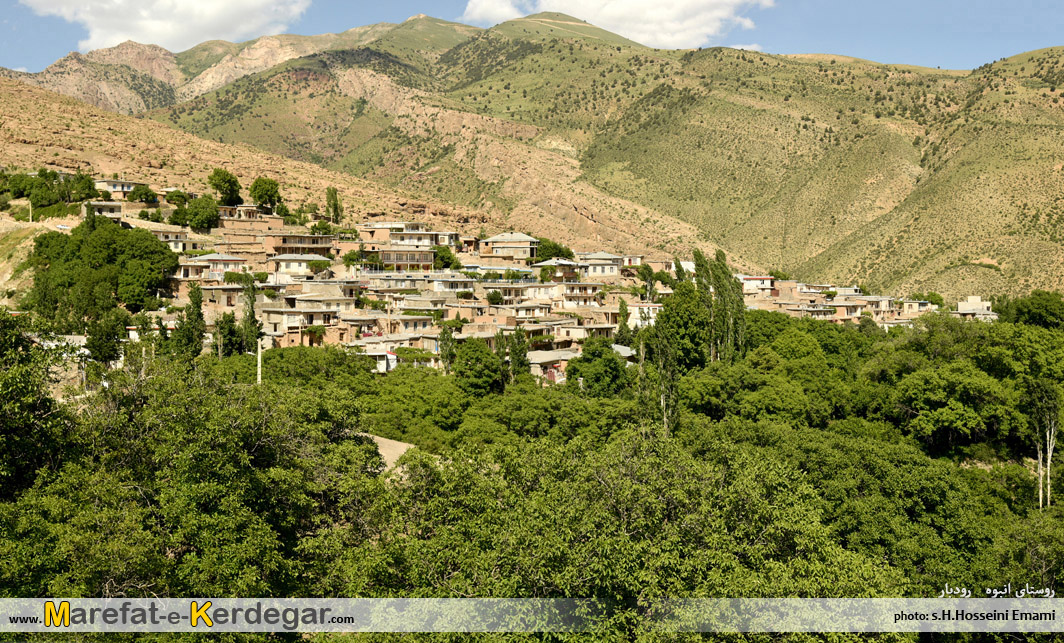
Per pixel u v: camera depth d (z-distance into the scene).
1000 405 107.94
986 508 90.69
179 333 114.62
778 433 88.50
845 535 73.50
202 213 195.88
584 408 96.31
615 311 165.00
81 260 151.88
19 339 62.50
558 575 47.38
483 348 108.62
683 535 53.44
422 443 88.12
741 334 135.62
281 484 54.47
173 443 53.62
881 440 99.00
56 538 45.34
